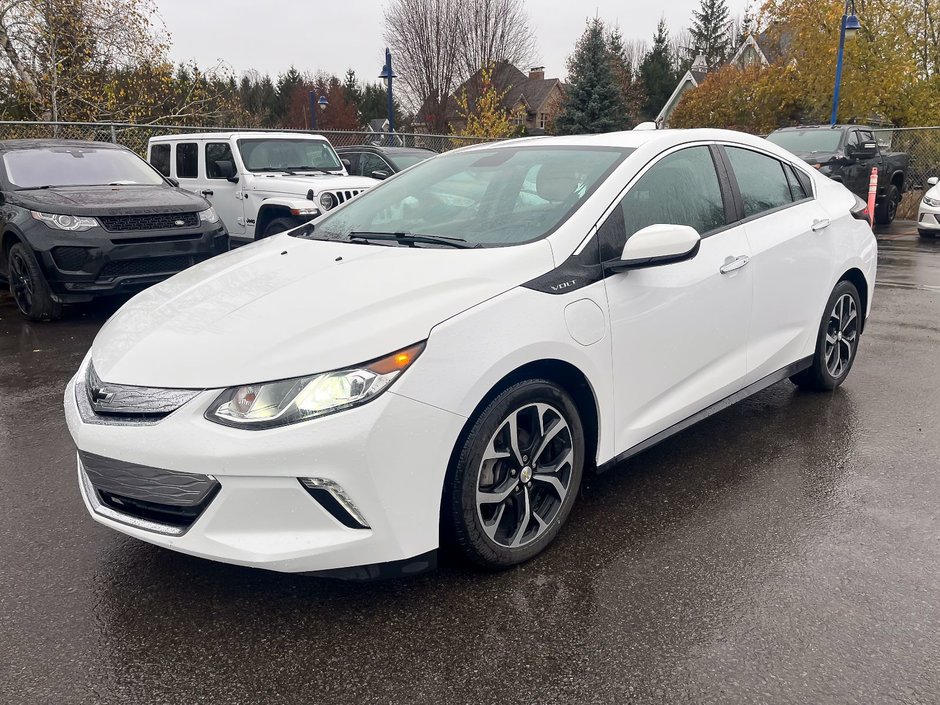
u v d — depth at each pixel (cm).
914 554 286
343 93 6419
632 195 321
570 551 291
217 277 316
